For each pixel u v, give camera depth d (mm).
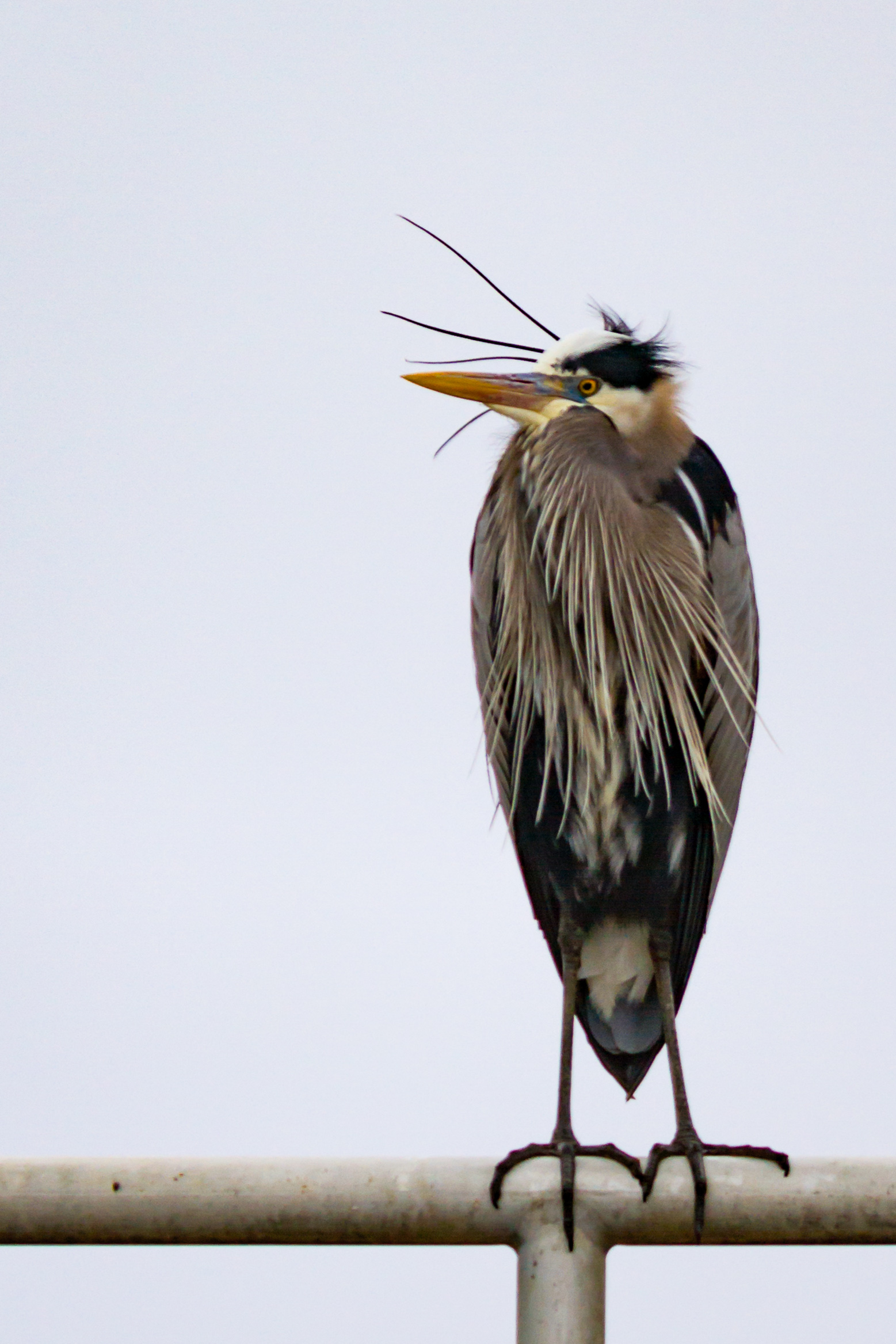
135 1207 18047
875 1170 18078
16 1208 18047
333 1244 18078
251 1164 18062
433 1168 18078
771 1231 18062
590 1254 18062
